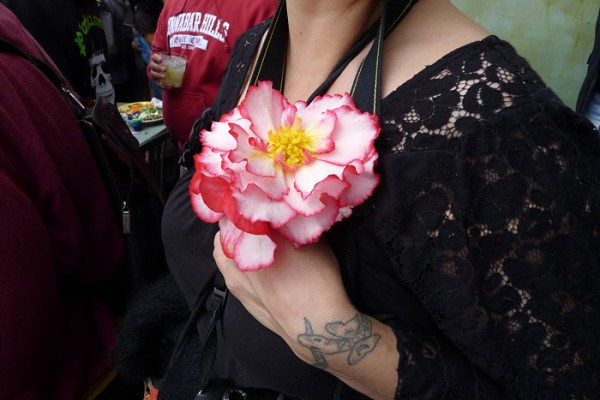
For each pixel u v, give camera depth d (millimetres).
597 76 2516
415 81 556
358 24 644
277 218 447
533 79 533
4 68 980
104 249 1216
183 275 838
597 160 551
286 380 649
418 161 529
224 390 726
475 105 517
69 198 1054
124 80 3455
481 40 557
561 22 3002
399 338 567
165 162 3025
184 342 808
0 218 862
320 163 469
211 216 511
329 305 541
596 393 534
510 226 510
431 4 636
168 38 2180
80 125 1200
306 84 698
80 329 1186
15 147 938
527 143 508
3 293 871
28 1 2119
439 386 551
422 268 535
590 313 525
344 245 584
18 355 911
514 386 534
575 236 518
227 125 530
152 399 967
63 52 2281
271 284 557
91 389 1205
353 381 581
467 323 525
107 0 3197
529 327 519
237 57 899
